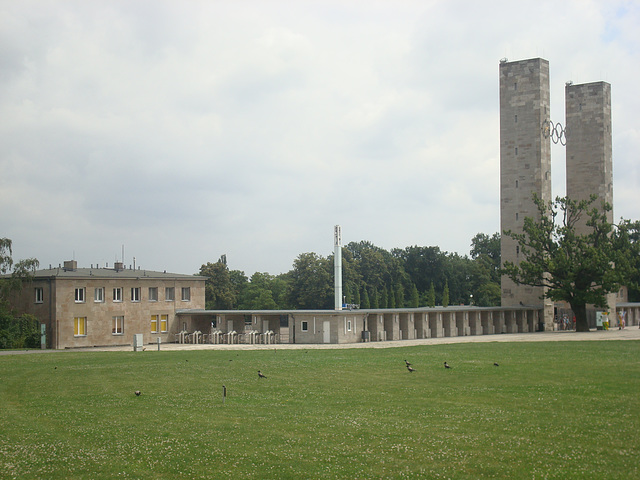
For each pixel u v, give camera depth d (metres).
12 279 72.00
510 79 107.38
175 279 84.50
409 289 155.75
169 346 75.25
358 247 170.75
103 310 76.19
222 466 20.41
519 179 105.81
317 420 26.23
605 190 114.75
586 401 28.50
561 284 91.94
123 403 30.98
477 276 159.12
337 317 74.00
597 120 115.50
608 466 19.34
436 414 26.89
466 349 55.72
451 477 18.94
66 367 46.00
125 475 19.75
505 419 25.48
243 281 163.00
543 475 18.77
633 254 93.00
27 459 21.30
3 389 36.22
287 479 19.17
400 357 49.00
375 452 21.45
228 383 36.81
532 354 48.78
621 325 101.19
